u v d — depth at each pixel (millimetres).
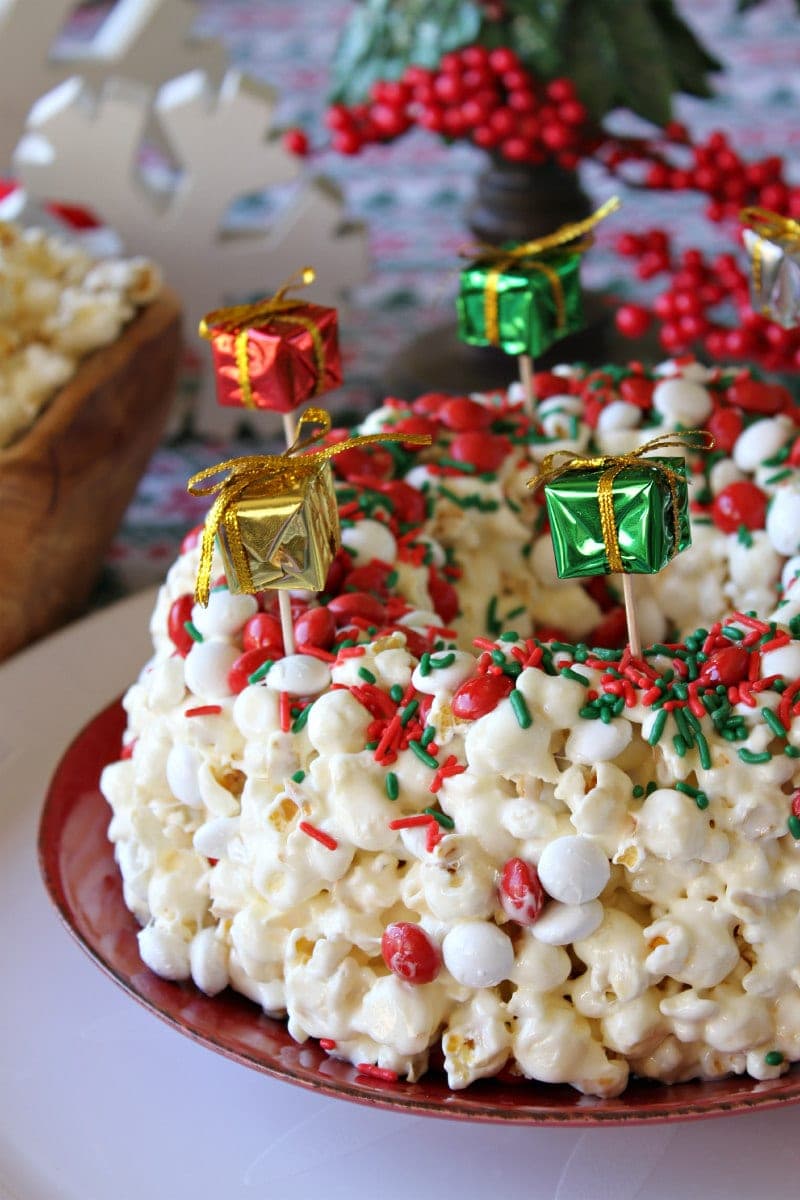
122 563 722
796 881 432
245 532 449
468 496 551
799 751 432
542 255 568
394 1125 460
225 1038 455
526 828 432
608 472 440
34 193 790
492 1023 437
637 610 561
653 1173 443
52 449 624
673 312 683
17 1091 474
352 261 809
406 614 495
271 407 517
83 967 513
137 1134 460
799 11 740
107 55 823
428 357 762
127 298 687
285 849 443
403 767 440
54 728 604
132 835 491
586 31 679
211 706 466
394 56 694
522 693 436
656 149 973
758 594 541
